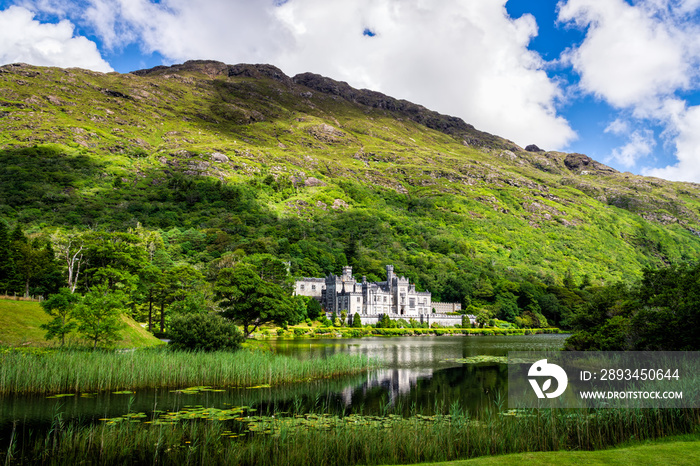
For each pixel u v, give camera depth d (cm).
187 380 4850
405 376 5984
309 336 14538
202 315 6397
